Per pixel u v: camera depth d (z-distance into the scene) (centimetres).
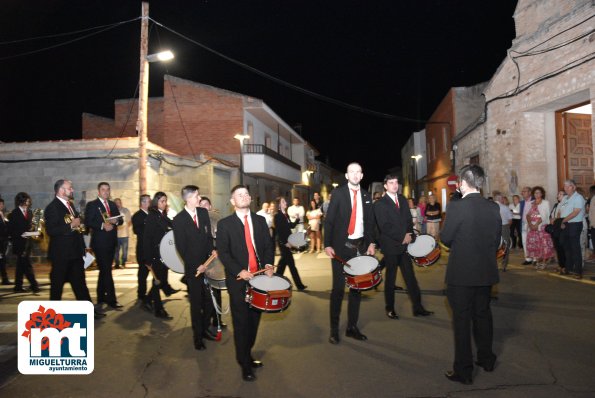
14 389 432
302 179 3906
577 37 1168
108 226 734
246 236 465
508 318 619
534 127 1412
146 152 1410
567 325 580
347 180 567
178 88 2553
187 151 2522
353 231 558
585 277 895
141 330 620
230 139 2509
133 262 1391
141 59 1402
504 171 1534
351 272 519
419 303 654
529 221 1040
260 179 2862
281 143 3441
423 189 3556
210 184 1983
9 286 997
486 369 441
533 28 1361
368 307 707
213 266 568
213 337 572
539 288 805
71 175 1480
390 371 448
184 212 550
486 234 416
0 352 542
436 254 664
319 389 411
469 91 2348
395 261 646
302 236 891
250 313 454
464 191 434
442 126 2672
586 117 1424
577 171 1405
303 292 852
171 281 1047
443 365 461
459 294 416
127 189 1466
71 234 636
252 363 467
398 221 640
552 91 1265
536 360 464
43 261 1445
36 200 1484
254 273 445
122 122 2620
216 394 407
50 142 1493
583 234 1059
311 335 572
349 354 498
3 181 1498
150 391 420
